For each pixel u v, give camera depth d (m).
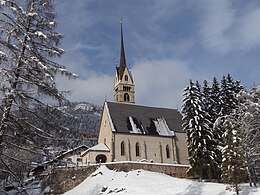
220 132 49.00
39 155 12.94
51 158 13.15
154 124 65.19
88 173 47.12
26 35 13.05
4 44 12.80
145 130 62.75
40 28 13.93
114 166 47.78
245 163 36.75
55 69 13.65
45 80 12.95
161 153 61.44
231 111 53.47
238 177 33.44
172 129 65.38
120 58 93.50
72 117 13.80
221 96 56.53
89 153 58.25
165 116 68.38
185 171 50.22
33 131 12.66
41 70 12.89
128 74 90.31
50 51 13.76
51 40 13.98
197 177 49.06
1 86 12.07
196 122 47.53
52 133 13.15
